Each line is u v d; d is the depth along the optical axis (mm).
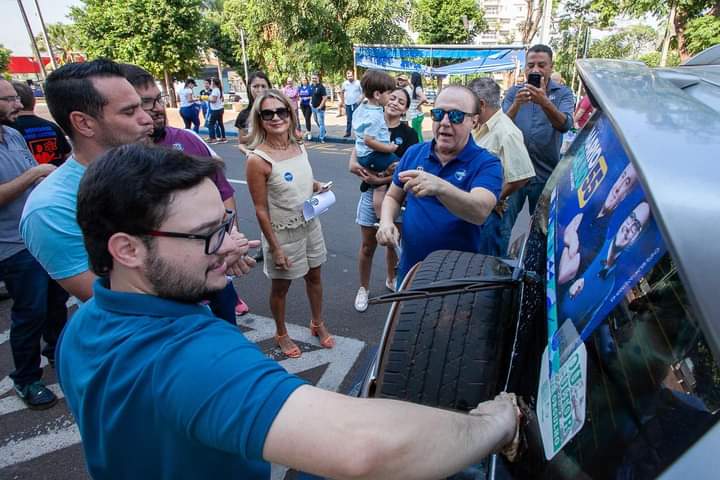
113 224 862
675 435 660
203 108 14906
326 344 3225
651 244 883
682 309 760
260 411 723
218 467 853
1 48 38094
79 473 2266
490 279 1540
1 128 2723
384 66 14117
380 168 3441
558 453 892
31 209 1590
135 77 2389
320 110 12492
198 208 882
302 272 2926
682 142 863
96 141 1704
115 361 827
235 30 22656
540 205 1892
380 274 4375
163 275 880
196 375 761
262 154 2650
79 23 25156
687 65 1795
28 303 2580
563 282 1215
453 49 13461
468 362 1481
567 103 3723
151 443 833
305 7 19141
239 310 3691
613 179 1161
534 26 17328
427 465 754
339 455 701
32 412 2684
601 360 889
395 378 1500
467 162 2291
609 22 16469
